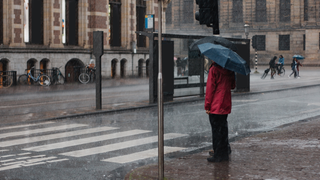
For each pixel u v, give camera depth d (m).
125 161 7.29
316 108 14.75
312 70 50.50
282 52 65.69
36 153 7.92
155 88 16.05
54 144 8.75
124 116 13.00
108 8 31.97
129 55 34.03
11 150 8.18
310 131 9.69
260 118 12.41
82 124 11.43
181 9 71.00
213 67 6.72
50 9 27.38
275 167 6.37
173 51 17.03
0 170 6.67
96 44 14.07
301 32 64.56
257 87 24.22
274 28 65.94
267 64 65.94
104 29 31.55
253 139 8.79
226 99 6.71
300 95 19.77
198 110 14.48
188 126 11.05
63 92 21.22
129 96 19.02
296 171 6.12
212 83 6.68
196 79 18.39
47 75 25.66
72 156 7.67
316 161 6.75
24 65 25.55
